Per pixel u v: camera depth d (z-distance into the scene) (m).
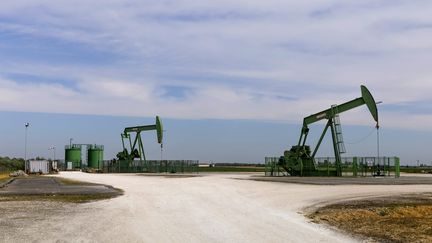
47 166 82.62
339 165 55.88
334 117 56.19
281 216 17.23
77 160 110.75
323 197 25.31
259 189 30.84
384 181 41.59
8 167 92.19
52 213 18.06
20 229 13.66
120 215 17.31
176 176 58.75
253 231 13.32
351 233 13.32
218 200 23.48
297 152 58.72
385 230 13.88
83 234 12.71
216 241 11.63
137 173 77.81
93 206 20.91
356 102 54.84
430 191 29.03
